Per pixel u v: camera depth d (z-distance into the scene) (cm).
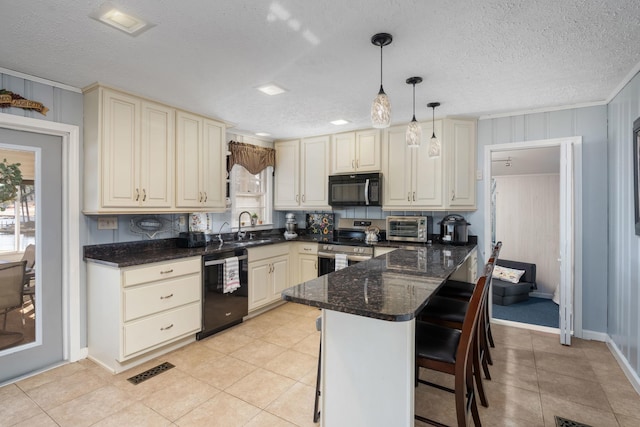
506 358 278
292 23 176
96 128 260
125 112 275
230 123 380
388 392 140
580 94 289
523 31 184
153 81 255
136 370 256
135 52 208
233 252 344
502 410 205
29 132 253
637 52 209
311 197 452
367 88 271
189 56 214
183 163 322
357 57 215
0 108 232
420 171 371
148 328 266
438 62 223
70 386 233
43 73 239
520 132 342
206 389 229
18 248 250
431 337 174
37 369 258
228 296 338
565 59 219
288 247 435
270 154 472
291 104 312
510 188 599
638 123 223
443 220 370
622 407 208
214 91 276
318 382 194
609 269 303
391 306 130
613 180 291
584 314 318
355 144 416
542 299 511
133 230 313
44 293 262
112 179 267
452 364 152
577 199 317
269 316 384
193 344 304
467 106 320
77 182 271
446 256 262
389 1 158
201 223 383
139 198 285
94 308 271
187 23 176
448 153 355
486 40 194
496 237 612
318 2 158
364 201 400
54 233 268
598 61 222
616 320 282
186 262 295
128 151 277
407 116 351
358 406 147
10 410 206
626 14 167
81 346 276
